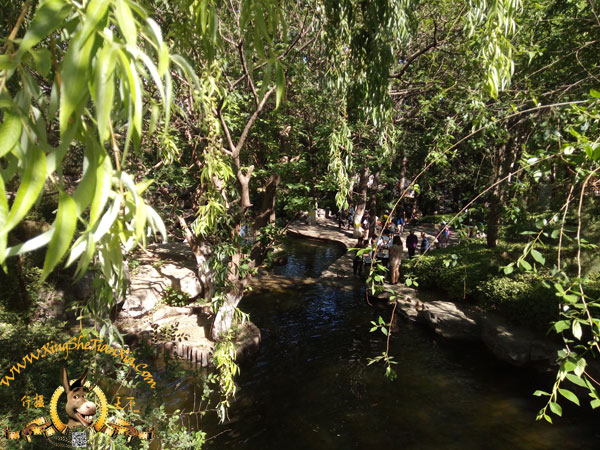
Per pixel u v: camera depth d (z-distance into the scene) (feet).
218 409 12.60
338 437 18.89
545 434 19.03
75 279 2.26
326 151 23.43
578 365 4.47
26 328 14.16
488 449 17.99
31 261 24.52
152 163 24.13
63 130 2.02
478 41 10.17
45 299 22.76
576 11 17.47
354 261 46.78
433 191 67.46
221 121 17.65
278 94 3.79
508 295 28.27
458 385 23.67
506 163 22.98
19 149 2.17
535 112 11.96
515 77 18.17
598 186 7.76
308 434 19.06
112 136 2.62
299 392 22.77
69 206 2.16
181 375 15.56
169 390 20.85
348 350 28.27
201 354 23.98
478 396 22.50
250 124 19.27
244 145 28.63
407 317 33.88
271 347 28.37
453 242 56.49
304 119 29.48
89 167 2.31
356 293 40.68
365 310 36.06
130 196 2.82
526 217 8.60
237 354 25.20
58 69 2.39
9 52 2.26
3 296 20.25
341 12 12.26
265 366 25.66
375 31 11.41
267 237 28.02
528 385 23.39
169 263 40.65
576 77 16.16
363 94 12.44
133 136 2.50
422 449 18.06
